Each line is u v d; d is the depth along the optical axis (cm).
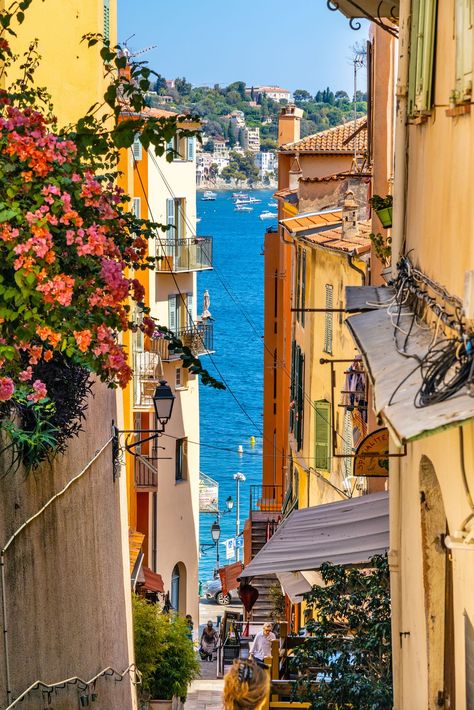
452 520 997
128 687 2475
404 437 704
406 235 1473
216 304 19550
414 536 1280
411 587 1330
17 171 1184
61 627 1577
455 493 977
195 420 5925
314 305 4003
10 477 1280
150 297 5441
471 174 944
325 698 1534
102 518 2080
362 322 1257
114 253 1262
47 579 1488
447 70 1119
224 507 11188
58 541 1576
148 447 5069
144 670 2856
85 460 1858
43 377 1397
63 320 1177
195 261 5612
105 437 2191
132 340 3853
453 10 1078
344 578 1684
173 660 2928
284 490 5559
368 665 1588
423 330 1128
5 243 1134
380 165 2680
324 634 1633
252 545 5175
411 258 1394
